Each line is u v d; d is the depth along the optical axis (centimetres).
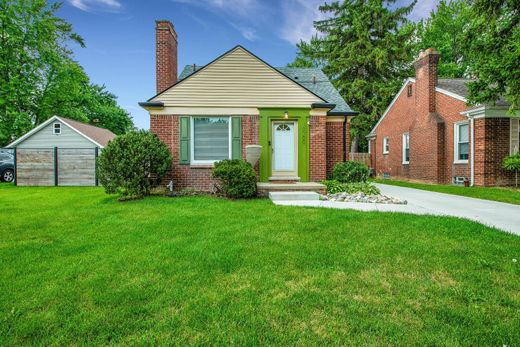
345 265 322
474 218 561
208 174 945
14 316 224
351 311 232
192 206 670
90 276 294
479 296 254
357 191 866
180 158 935
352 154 2014
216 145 956
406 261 332
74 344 195
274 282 281
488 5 895
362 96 2369
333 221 505
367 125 2383
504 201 800
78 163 1420
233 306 238
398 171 1648
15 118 1961
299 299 249
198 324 214
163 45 1035
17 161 1402
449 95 1264
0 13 1841
